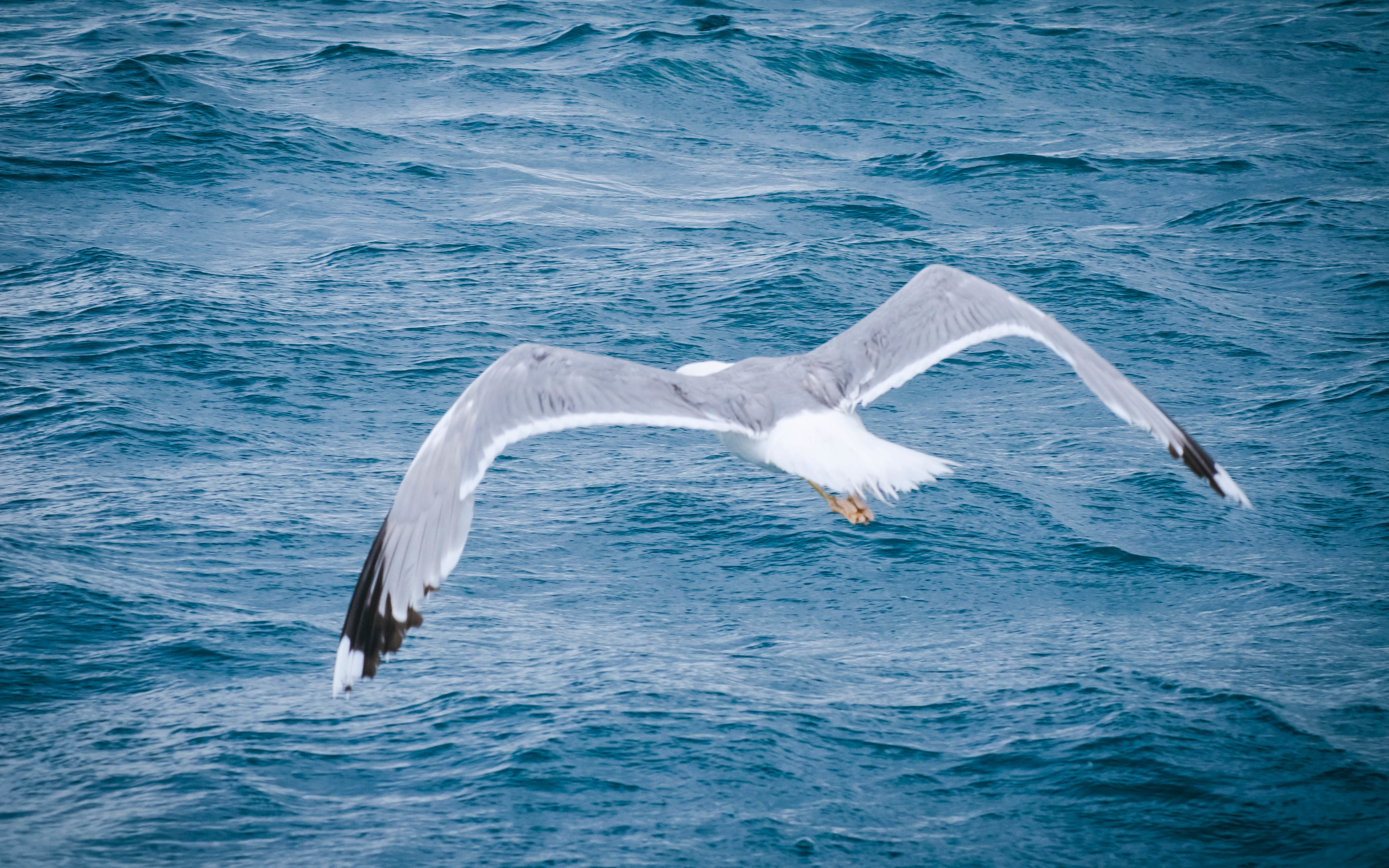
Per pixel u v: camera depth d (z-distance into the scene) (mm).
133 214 29234
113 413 18688
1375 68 53375
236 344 21547
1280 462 18250
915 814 9891
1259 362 22391
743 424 5629
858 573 14766
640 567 14859
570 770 10266
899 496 16812
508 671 12094
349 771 10328
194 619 13031
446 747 10648
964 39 54375
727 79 45438
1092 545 15570
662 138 38969
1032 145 39688
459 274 25906
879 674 12320
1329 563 15289
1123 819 9812
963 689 11930
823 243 28000
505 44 50188
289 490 16688
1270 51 55219
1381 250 28875
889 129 41750
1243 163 37062
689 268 26375
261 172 32719
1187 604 14172
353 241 28000
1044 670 12320
